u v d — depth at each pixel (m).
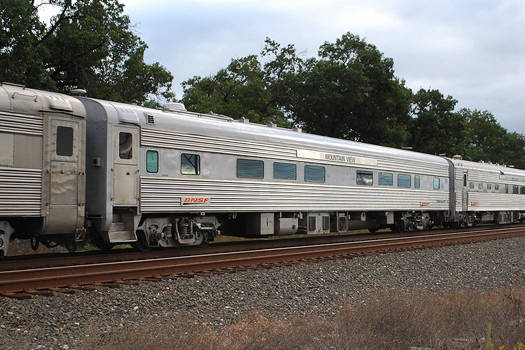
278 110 36.69
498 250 16.33
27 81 18.39
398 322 6.34
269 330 6.15
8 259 11.00
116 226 11.27
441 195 23.16
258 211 14.30
